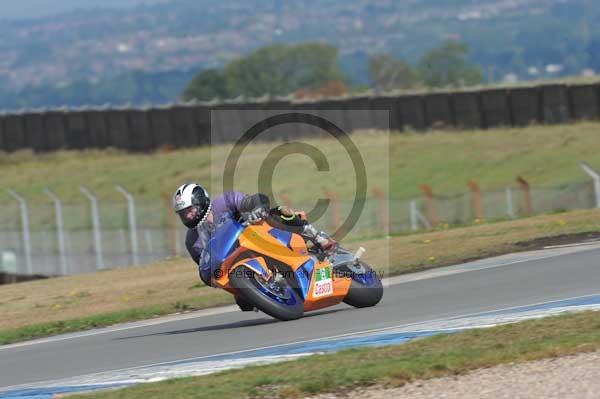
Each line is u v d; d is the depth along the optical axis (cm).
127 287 5438
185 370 2644
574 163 11519
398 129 14150
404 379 2184
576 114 13262
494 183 11550
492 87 14250
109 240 8231
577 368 2130
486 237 5369
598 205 7731
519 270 4084
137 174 14950
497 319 2870
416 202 8575
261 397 2155
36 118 17200
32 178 15862
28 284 6481
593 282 3469
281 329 3181
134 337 3578
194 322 3838
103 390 2452
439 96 14162
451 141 13312
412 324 2994
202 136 15612
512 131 13325
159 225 8375
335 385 2178
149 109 16125
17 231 8812
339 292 3378
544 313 2877
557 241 4981
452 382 2134
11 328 4609
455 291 3709
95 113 16625
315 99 14725
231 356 2788
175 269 6100
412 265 4784
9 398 2523
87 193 8344
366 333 2903
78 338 3816
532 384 2059
